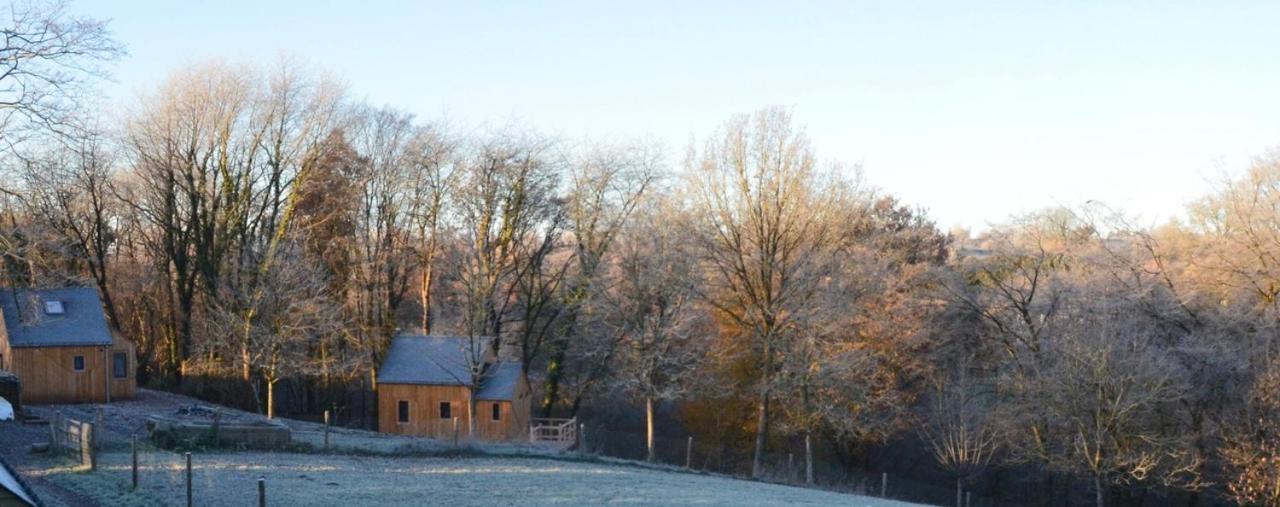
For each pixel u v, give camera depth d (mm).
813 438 54938
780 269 51938
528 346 62000
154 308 64750
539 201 57344
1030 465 54312
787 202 52031
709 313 54750
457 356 54688
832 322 50312
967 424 49125
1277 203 46219
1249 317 44875
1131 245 49688
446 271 56031
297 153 57500
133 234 65688
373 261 59188
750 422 56469
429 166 58219
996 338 52562
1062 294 48625
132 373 50406
